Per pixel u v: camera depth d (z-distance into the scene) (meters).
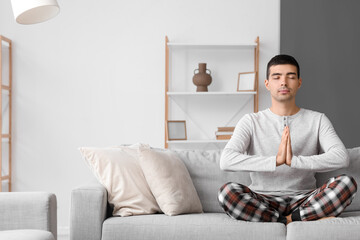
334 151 2.25
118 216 2.25
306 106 4.08
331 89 4.06
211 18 4.14
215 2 4.14
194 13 4.14
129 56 4.13
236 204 2.11
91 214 2.13
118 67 4.12
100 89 4.12
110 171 2.30
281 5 4.11
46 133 4.11
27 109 4.11
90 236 2.12
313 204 2.10
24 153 4.11
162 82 4.13
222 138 3.95
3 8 4.10
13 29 4.11
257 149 2.41
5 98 4.09
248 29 4.14
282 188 2.34
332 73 4.07
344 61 4.07
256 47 4.09
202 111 4.14
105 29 4.13
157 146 4.12
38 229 1.89
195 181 2.52
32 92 4.11
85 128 4.12
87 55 4.12
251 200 2.11
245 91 3.99
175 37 4.14
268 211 2.12
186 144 4.15
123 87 4.12
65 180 4.11
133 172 2.35
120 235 2.09
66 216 4.10
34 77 4.11
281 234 2.02
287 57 2.42
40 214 1.90
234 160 2.26
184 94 4.00
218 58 4.16
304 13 4.11
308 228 1.97
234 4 4.14
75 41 4.12
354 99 4.05
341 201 2.06
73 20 4.12
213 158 2.59
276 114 2.45
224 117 4.15
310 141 2.40
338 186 2.08
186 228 2.07
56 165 4.11
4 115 4.09
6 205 1.90
